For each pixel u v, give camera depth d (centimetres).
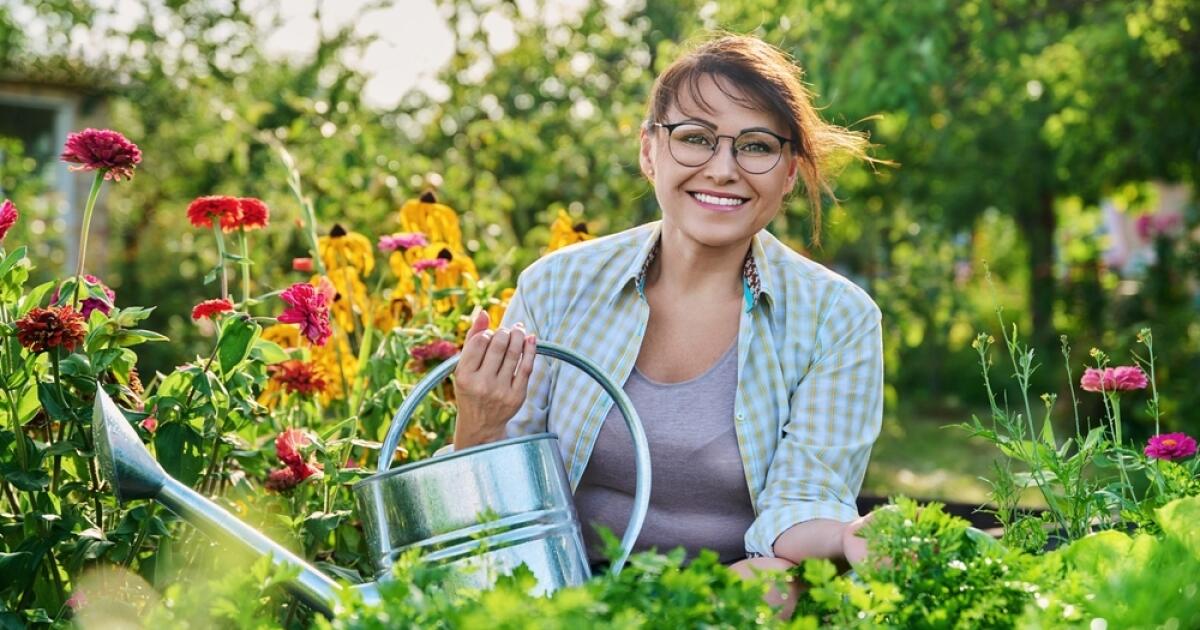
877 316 200
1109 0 678
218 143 770
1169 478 186
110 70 1034
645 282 203
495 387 171
